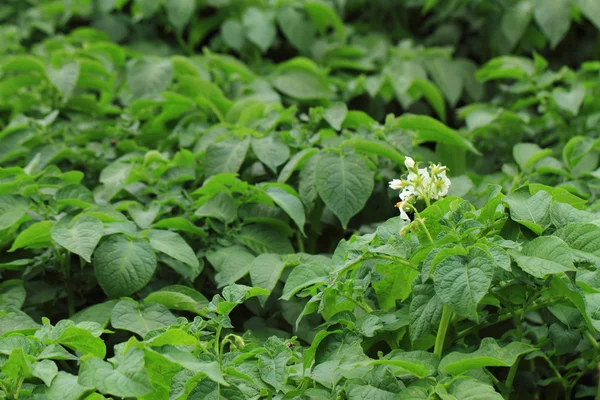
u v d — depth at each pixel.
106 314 2.04
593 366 2.02
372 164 2.24
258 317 2.12
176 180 2.24
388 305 1.97
